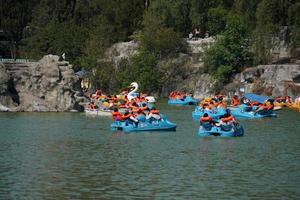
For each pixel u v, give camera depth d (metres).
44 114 111.56
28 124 95.88
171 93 161.75
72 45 197.50
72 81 119.88
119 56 188.38
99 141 78.00
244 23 173.38
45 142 76.94
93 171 59.09
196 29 194.75
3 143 75.88
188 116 113.94
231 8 190.00
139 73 177.12
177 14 194.75
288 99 139.75
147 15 195.25
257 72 163.38
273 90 157.38
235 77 169.25
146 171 59.25
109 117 108.19
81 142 77.06
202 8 191.50
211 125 84.12
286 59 166.62
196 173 58.62
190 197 50.34
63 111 117.19
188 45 186.50
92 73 182.62
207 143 76.81
